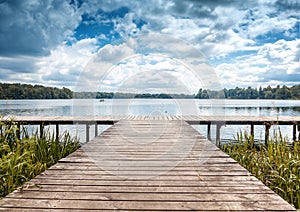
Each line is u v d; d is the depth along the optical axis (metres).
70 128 8.09
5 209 1.85
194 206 1.93
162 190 2.24
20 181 3.05
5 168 2.89
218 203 1.98
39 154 4.11
